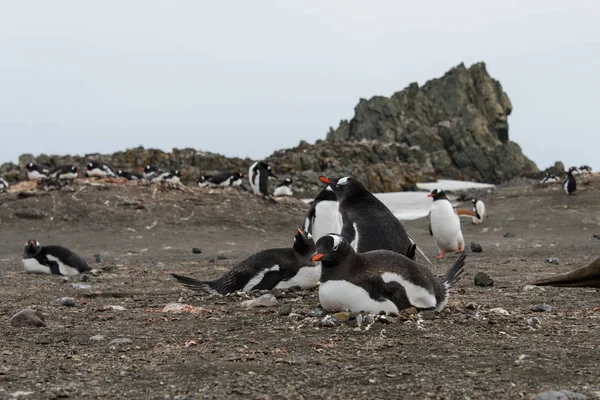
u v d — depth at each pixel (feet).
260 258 28.50
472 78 322.55
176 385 13.38
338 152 221.46
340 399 12.28
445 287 22.38
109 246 69.31
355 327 19.19
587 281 27.02
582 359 15.26
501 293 28.17
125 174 122.42
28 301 28.84
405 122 295.48
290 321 21.04
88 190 86.43
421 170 231.71
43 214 79.56
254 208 88.94
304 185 169.58
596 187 104.88
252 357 15.79
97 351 17.15
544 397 11.90
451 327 19.35
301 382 13.46
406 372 14.15
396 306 20.11
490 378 13.60
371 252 21.02
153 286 34.68
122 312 24.64
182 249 67.56
